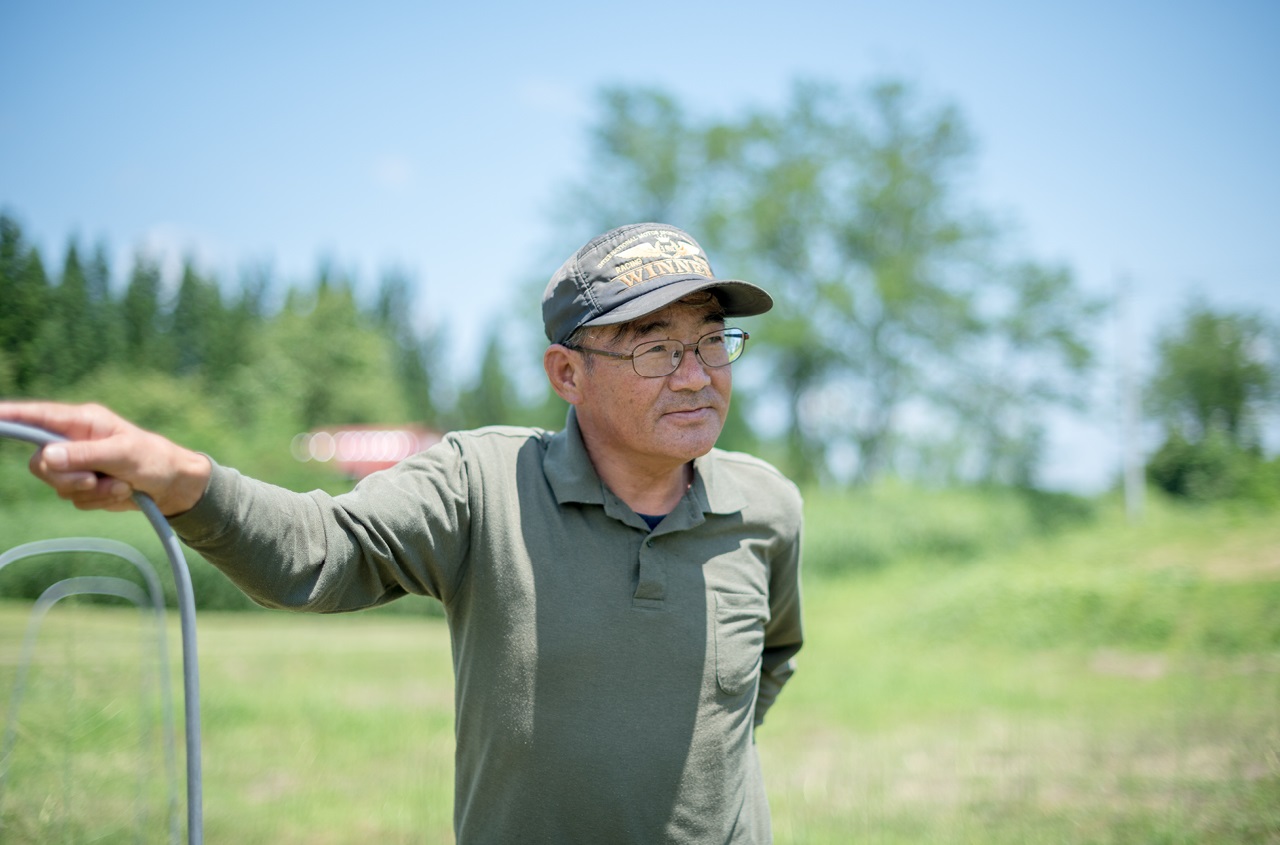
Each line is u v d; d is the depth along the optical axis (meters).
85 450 1.16
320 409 52.47
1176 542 13.53
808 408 40.12
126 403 27.44
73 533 14.49
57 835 3.38
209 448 23.81
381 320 89.81
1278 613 9.54
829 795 4.88
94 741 4.09
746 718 1.79
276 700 6.93
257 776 4.95
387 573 1.61
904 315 37.72
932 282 37.84
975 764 5.46
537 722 1.63
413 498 1.61
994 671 9.07
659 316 1.72
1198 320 37.53
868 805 4.64
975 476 37.97
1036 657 9.77
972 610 11.37
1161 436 32.28
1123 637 9.94
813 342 38.00
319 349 53.66
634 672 1.65
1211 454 21.86
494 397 84.94
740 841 1.75
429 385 89.62
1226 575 11.19
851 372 39.28
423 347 91.88
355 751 5.61
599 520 1.71
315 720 6.35
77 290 27.75
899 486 27.66
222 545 1.33
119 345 30.09
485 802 1.67
